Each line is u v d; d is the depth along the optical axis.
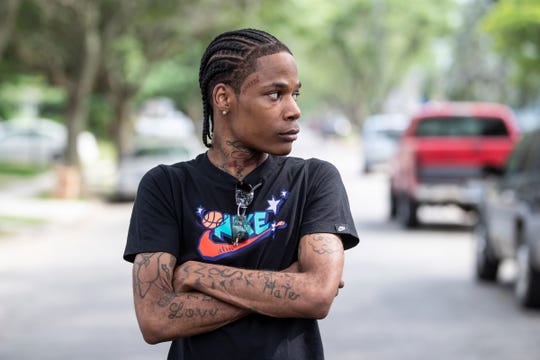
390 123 41.72
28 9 29.52
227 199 3.27
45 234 20.61
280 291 3.14
